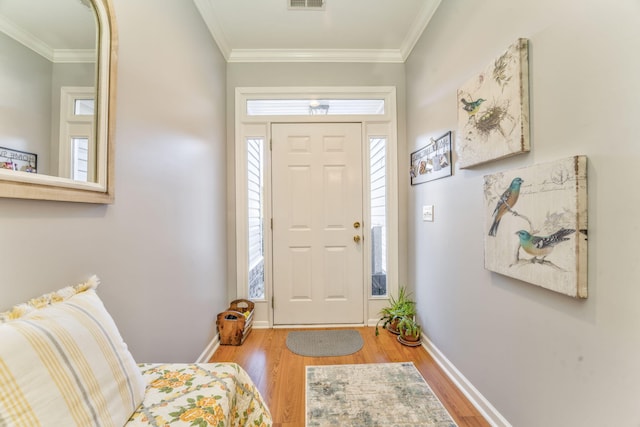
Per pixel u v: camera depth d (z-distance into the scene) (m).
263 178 2.54
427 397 1.55
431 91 2.00
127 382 0.78
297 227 2.54
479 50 1.42
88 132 0.93
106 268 1.03
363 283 2.56
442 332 1.85
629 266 0.76
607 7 0.80
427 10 1.97
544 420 1.04
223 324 2.16
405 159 2.54
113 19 1.00
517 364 1.18
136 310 1.20
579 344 0.90
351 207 2.55
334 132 2.54
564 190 0.92
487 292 1.38
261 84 2.50
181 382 0.95
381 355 2.00
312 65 2.52
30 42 0.75
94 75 0.95
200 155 1.90
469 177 1.53
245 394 1.06
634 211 0.75
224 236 2.41
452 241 1.72
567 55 0.93
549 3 0.99
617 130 0.78
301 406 1.48
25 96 0.73
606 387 0.82
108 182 1.00
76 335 0.70
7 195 0.68
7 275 0.71
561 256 0.93
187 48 1.70
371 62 2.54
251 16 2.05
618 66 0.78
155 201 1.34
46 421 0.57
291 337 2.30
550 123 1.00
